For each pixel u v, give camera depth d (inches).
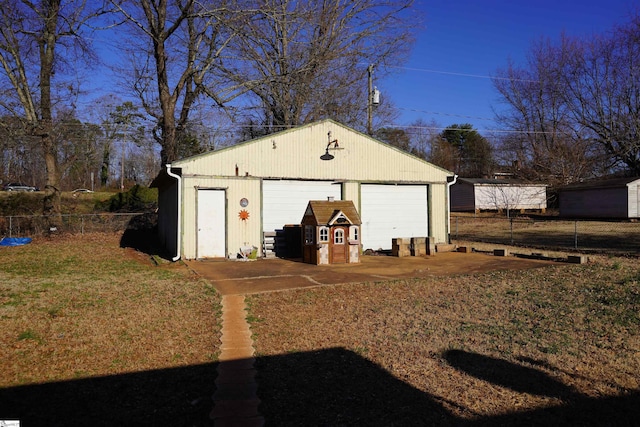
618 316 257.1
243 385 166.7
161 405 150.1
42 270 435.5
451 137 2370.8
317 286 354.3
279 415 144.0
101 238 796.6
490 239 745.0
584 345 213.2
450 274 410.0
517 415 146.3
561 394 161.8
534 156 1496.1
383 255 569.0
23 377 171.8
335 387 166.4
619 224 909.8
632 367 186.7
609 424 141.2
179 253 506.6
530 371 182.5
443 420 142.4
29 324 237.9
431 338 223.3
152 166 2266.2
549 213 1331.2
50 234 813.2
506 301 299.9
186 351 203.0
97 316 257.1
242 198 537.3
